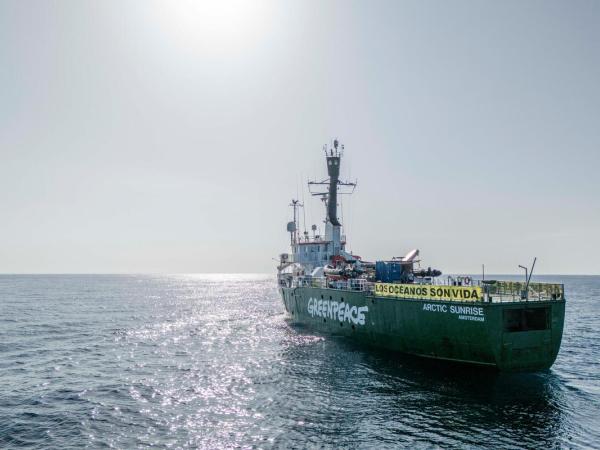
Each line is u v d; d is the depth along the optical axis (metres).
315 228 62.66
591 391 28.52
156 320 68.25
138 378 33.25
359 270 47.19
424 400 27.02
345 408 25.89
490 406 25.86
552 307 30.64
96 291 158.50
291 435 22.23
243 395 28.73
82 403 27.45
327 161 57.75
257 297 131.12
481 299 30.20
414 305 34.62
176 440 21.83
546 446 20.67
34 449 20.97
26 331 56.09
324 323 47.69
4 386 31.16
